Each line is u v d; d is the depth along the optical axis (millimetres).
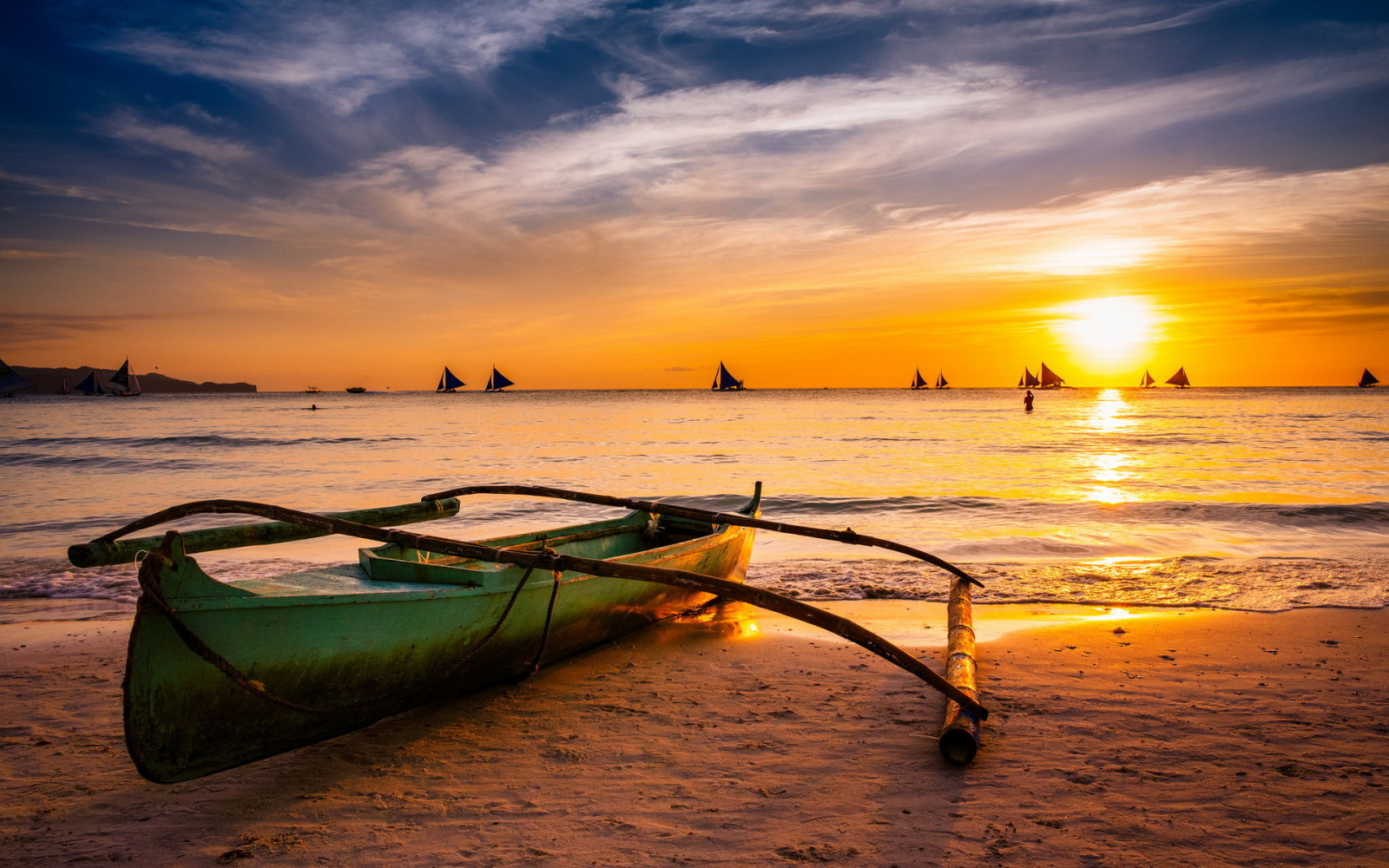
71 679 5977
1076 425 47562
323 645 4273
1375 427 42781
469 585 5379
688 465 24531
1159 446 30969
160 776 3754
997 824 3752
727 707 5379
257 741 4125
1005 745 4652
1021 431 41938
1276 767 4285
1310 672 5859
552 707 5395
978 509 15648
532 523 14523
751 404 106312
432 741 4828
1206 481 19797
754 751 4641
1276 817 3764
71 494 18078
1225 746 4566
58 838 3684
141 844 3637
